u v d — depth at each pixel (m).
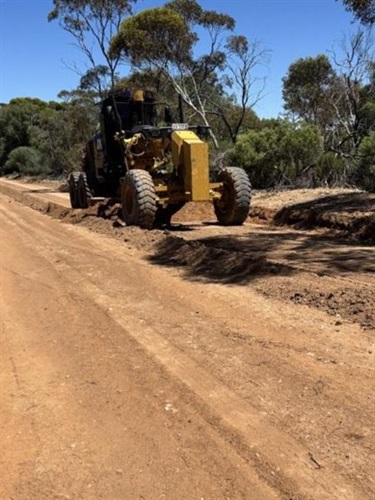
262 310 6.16
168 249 9.74
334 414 3.86
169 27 26.62
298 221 13.06
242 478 3.27
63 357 5.35
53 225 14.87
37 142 49.88
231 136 27.98
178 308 6.51
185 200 12.12
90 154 16.16
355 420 3.77
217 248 9.12
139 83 30.31
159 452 3.61
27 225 15.18
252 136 21.84
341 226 11.53
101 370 4.96
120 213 14.62
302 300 6.35
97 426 4.00
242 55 27.23
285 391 4.25
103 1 28.22
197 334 5.61
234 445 3.60
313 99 30.42
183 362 4.94
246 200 12.70
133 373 4.82
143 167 13.16
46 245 11.43
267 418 3.88
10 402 4.50
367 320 5.54
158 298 6.98
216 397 4.24
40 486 3.35
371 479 3.17
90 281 8.09
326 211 12.50
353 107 24.39
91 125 42.00
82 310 6.73
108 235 12.06
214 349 5.18
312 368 4.60
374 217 10.83
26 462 3.62
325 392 4.18
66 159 42.91
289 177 21.30
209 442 3.66
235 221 12.98
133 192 11.91
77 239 11.96
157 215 13.64
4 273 9.03
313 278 7.15
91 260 9.54
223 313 6.19
